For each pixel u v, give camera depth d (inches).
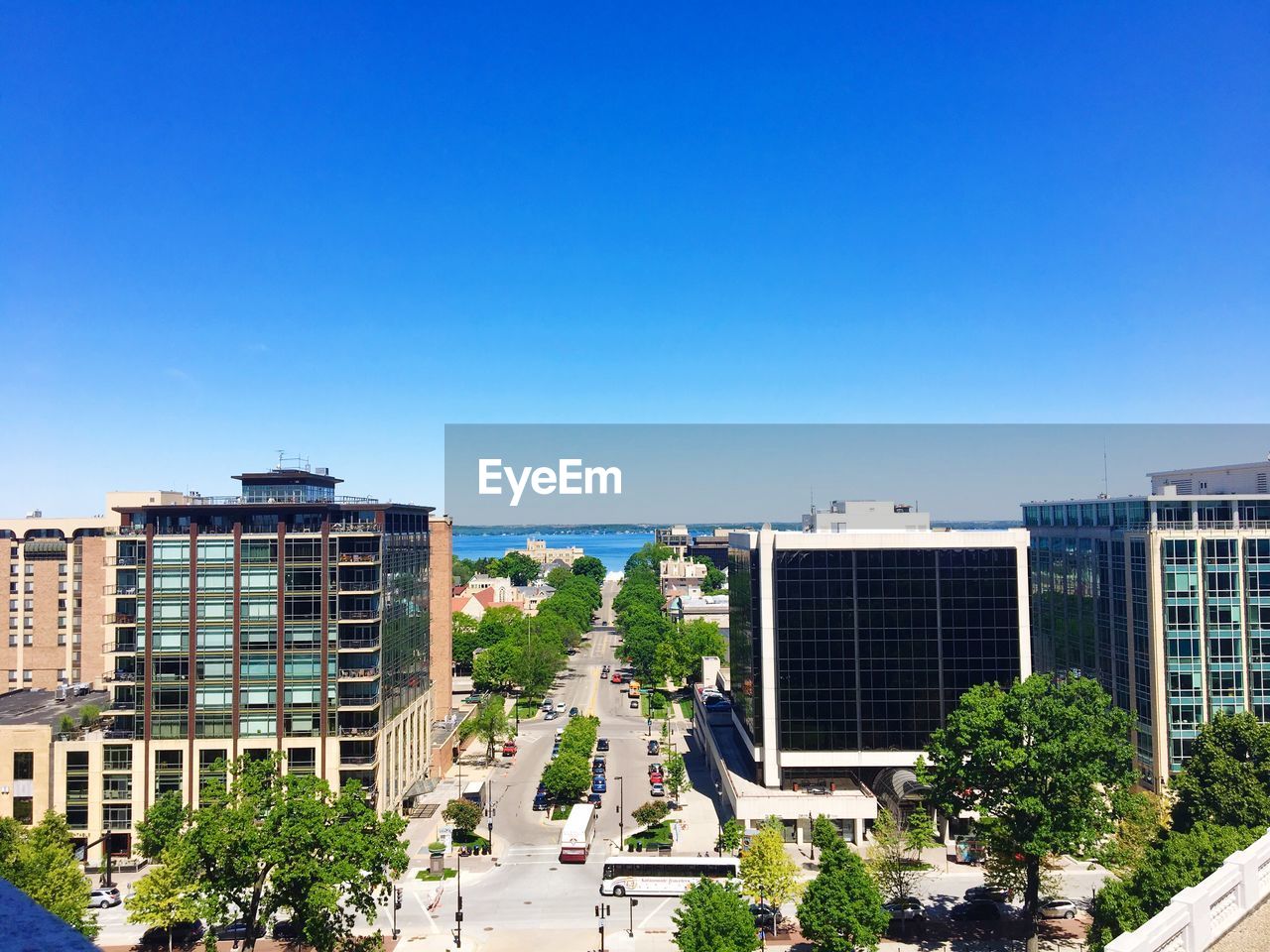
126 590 3791.8
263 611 3649.1
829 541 3708.2
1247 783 2664.9
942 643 3688.5
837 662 3700.8
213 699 3627.0
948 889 3176.7
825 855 2593.5
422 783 4510.3
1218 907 828.6
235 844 2317.9
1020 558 3686.0
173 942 2908.5
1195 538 3777.1
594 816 4111.7
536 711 6515.8
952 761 2787.9
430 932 2918.3
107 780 3597.4
